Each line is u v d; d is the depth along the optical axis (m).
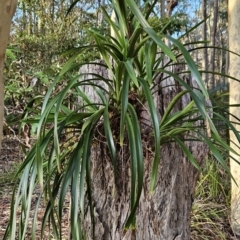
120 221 0.90
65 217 1.81
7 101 2.12
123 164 0.85
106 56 0.79
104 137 0.85
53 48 2.97
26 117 0.99
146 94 0.66
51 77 1.91
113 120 0.81
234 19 1.89
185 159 0.99
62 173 0.86
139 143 0.65
